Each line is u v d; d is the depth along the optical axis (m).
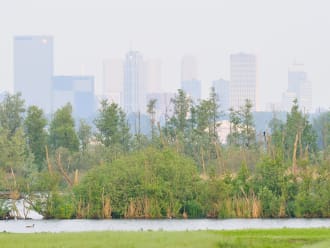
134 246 114.75
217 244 120.31
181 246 115.50
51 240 121.06
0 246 115.88
